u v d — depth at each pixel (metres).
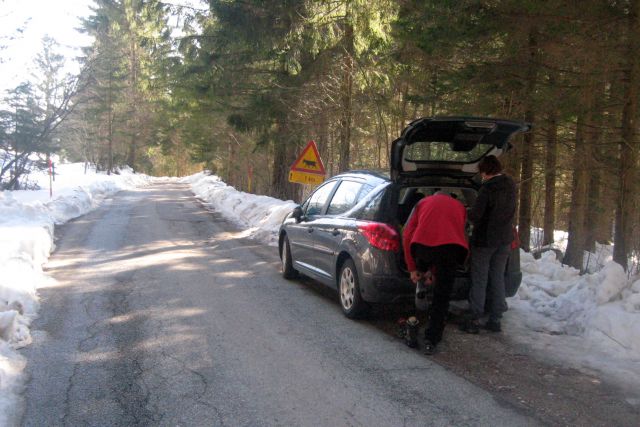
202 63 16.64
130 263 9.56
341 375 4.64
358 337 5.69
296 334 5.75
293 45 15.05
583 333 5.69
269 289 7.84
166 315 6.37
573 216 11.52
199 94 17.95
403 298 5.85
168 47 17.64
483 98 9.92
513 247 6.19
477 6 8.11
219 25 15.53
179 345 5.34
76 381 4.45
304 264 7.82
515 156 10.30
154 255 10.45
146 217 17.31
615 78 7.89
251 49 15.82
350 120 16.00
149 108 51.78
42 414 3.87
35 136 27.12
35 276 8.04
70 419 3.80
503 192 5.55
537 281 7.46
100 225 14.80
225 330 5.84
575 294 6.30
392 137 17.28
